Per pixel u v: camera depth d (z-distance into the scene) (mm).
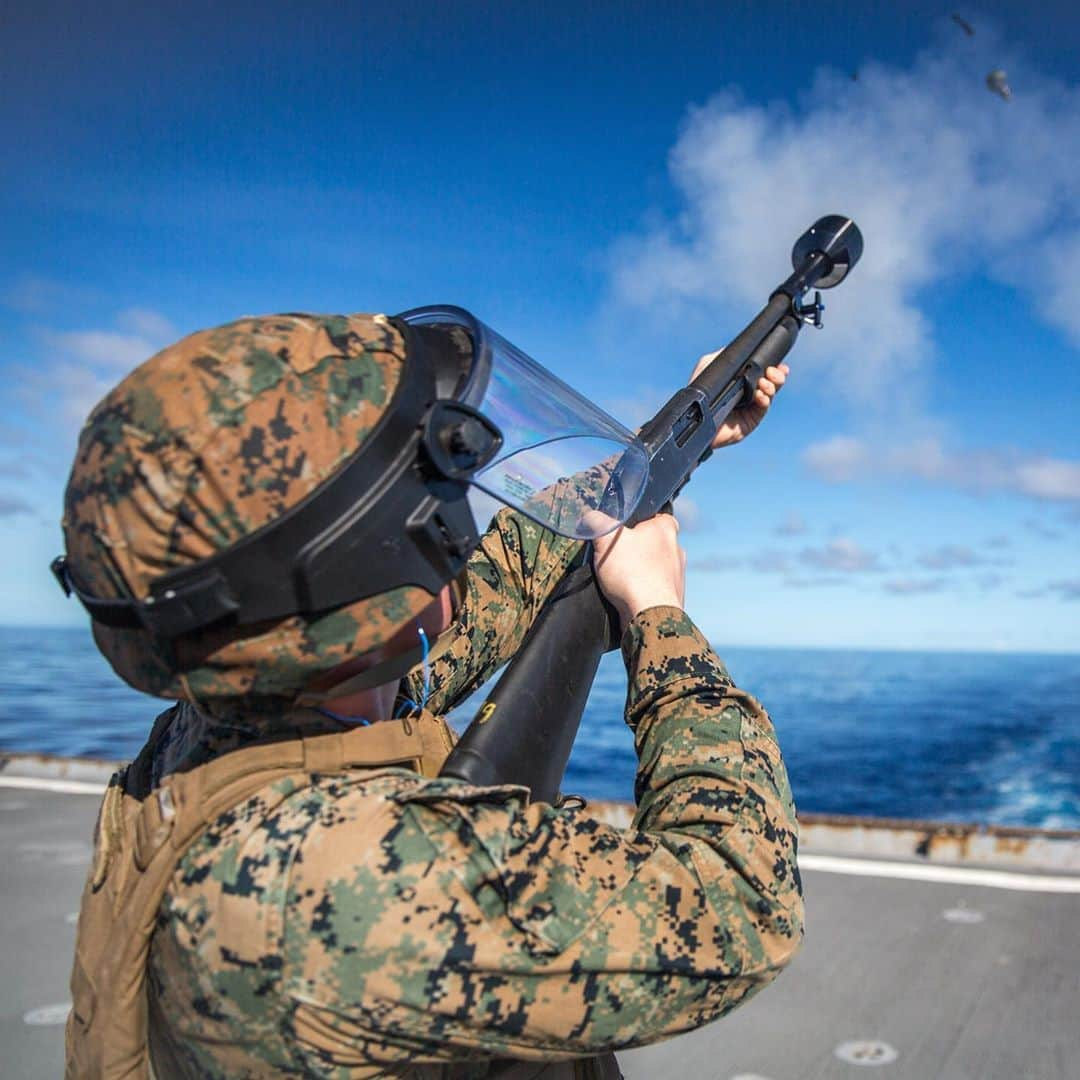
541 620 833
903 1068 1651
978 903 2332
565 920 580
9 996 1890
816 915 2287
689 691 725
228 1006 585
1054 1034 1737
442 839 587
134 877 632
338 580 594
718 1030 1791
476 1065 695
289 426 588
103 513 588
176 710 792
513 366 732
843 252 1271
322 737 661
